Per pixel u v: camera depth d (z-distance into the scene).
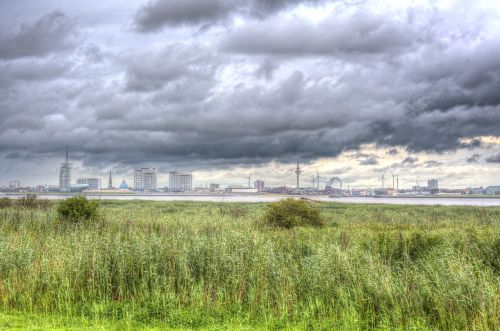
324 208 48.41
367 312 9.89
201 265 12.73
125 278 11.90
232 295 11.27
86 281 12.07
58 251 13.70
